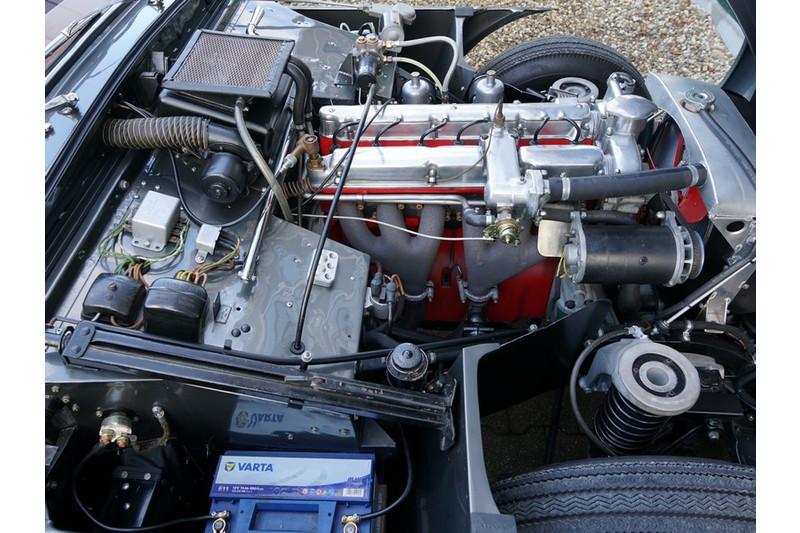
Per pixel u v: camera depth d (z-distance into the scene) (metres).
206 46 2.07
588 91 2.92
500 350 1.81
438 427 1.69
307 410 1.64
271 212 2.00
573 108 2.37
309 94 2.17
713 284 1.98
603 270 1.97
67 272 1.75
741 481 1.59
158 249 1.88
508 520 1.41
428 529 1.70
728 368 2.16
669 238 1.97
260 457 1.74
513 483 1.69
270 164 2.10
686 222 2.14
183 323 1.63
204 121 1.93
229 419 1.72
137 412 1.69
